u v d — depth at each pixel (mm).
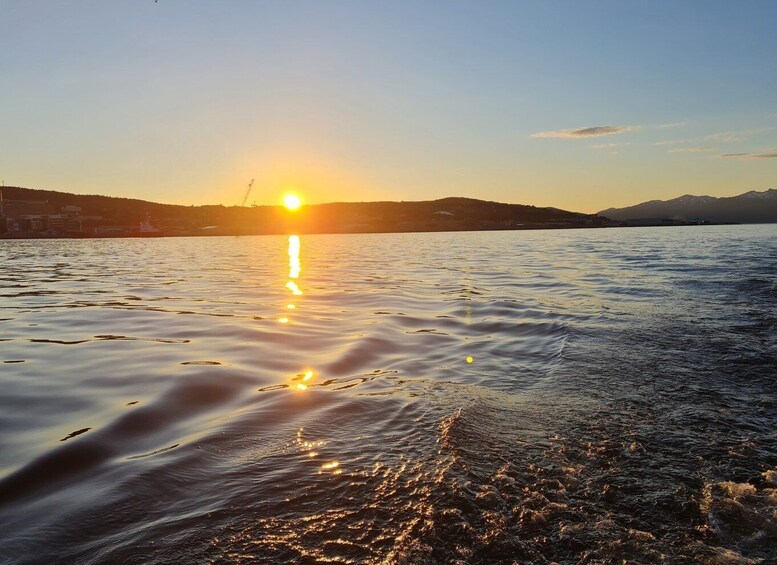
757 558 2758
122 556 2797
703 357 7137
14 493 3445
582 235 79750
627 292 14094
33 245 75000
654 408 5207
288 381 6227
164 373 6480
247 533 3029
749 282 15062
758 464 3920
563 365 6961
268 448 4254
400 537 2980
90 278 21516
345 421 4875
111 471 3789
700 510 3250
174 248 61344
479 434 4543
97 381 6133
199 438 4438
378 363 7184
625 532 3018
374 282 18531
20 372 6566
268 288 16875
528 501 3385
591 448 4242
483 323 10195
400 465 3936
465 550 2863
